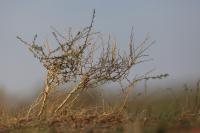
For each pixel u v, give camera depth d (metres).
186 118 13.20
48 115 13.70
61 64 13.98
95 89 14.38
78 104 14.45
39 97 14.53
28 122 13.41
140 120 12.85
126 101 13.98
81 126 12.88
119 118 13.45
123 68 14.14
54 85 14.08
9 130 12.91
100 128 12.62
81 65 14.05
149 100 14.43
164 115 13.49
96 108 13.94
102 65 14.11
